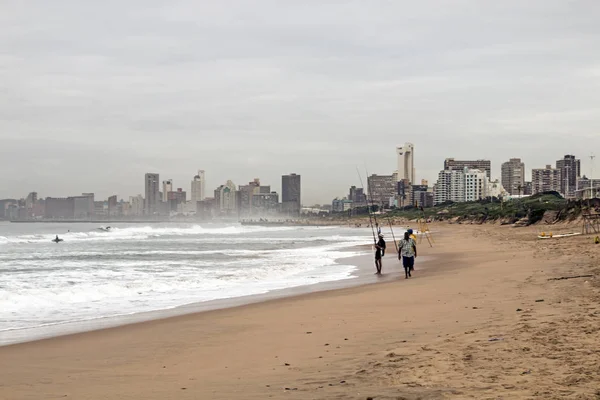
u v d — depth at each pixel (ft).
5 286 65.10
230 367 25.93
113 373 25.93
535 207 401.90
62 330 39.52
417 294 52.16
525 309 36.47
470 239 197.36
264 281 74.08
